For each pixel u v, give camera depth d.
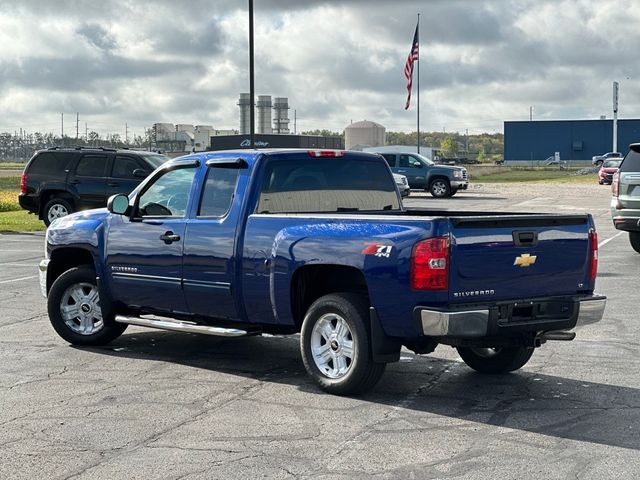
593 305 7.41
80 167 23.39
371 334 7.15
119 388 7.70
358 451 5.89
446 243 6.75
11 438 6.25
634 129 119.19
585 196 42.03
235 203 8.12
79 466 5.64
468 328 6.75
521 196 42.56
